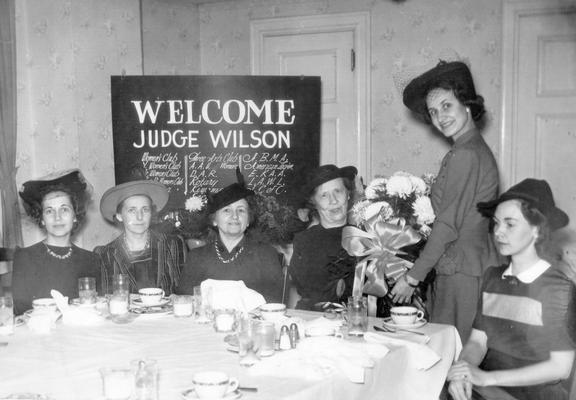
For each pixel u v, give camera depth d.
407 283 2.86
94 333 2.32
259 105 3.92
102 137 3.92
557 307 2.38
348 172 3.38
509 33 3.73
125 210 3.61
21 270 3.21
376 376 1.95
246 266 3.21
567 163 3.66
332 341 1.96
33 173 3.76
